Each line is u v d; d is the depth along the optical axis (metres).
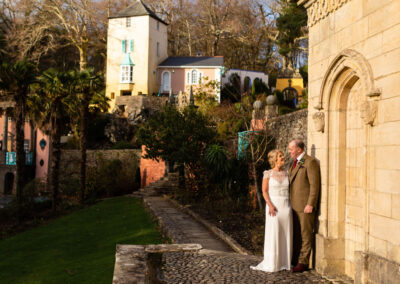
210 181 18.73
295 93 33.09
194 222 13.62
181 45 57.69
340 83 5.46
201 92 34.62
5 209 22.98
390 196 4.20
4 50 42.44
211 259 6.45
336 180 5.55
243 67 56.75
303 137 11.80
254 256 6.93
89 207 24.81
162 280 5.23
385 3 4.36
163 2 56.16
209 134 20.34
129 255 6.58
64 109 24.50
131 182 30.48
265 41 55.31
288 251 5.70
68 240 15.27
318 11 5.96
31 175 36.12
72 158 34.91
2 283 10.48
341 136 5.59
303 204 5.73
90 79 24.20
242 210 14.34
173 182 26.89
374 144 4.53
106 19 51.34
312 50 6.21
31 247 14.99
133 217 18.38
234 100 41.00
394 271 4.03
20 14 46.56
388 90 4.27
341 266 5.48
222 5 53.50
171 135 20.52
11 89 21.08
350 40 5.08
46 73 23.34
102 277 9.66
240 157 16.53
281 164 5.77
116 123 38.09
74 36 48.69
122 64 44.19
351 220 5.36
